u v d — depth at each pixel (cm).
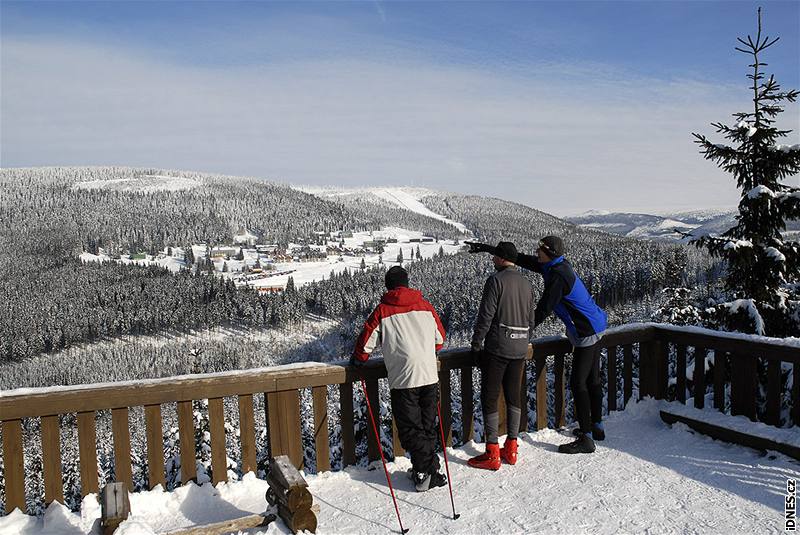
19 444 320
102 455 2136
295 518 278
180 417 348
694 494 333
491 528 302
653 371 491
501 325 380
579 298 400
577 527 300
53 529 301
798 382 392
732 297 684
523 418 450
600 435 430
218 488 351
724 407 463
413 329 351
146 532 251
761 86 629
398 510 328
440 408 418
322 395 384
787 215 600
